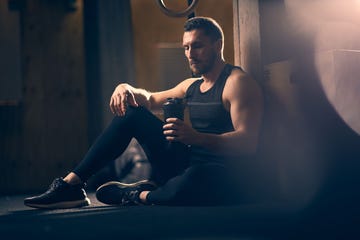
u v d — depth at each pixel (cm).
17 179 683
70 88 695
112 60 695
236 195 390
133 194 403
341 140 384
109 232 276
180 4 704
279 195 404
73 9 696
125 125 403
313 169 388
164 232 270
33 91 688
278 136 402
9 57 686
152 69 704
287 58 421
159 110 436
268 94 409
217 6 665
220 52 405
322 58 383
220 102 398
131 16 703
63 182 406
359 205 335
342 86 380
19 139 684
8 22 686
